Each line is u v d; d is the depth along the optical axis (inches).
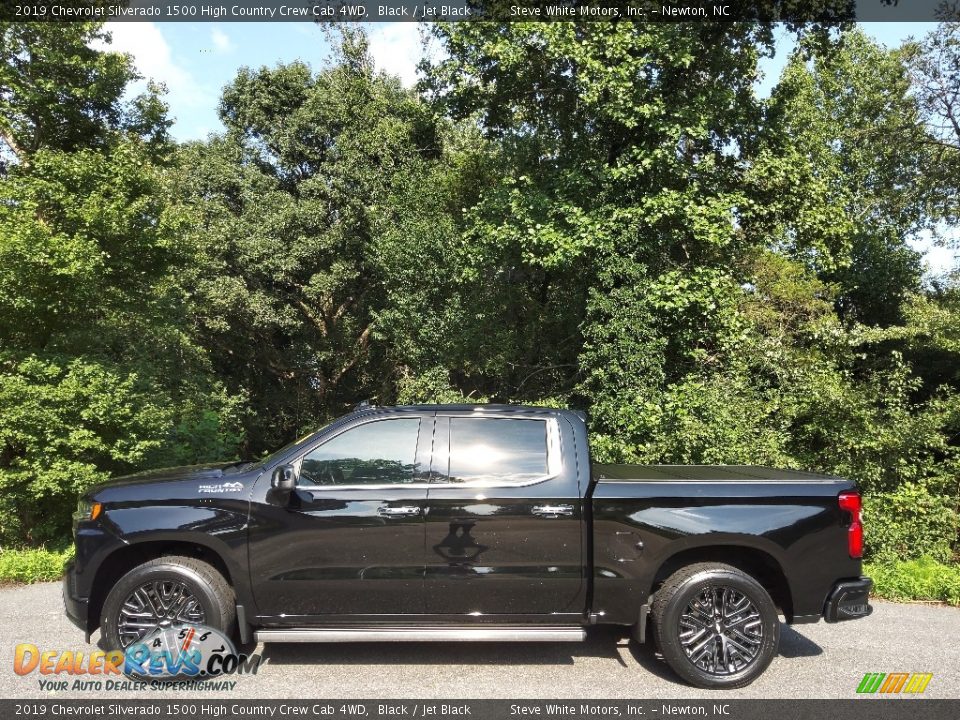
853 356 496.7
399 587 169.3
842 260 568.1
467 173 706.2
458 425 179.2
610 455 407.5
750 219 549.6
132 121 445.4
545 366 604.4
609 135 535.5
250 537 169.5
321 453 176.7
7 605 233.1
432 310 649.0
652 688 166.4
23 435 304.8
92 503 174.4
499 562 169.6
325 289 853.8
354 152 842.8
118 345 442.6
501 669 177.5
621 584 169.9
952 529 333.1
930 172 764.6
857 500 175.5
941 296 676.7
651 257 501.7
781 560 170.2
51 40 396.2
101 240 362.3
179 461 410.0
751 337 479.2
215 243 815.1
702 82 533.0
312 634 167.8
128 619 169.3
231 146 900.0
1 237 316.5
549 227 495.5
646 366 468.8
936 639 206.4
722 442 346.3
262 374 1128.8
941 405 369.1
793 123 599.2
